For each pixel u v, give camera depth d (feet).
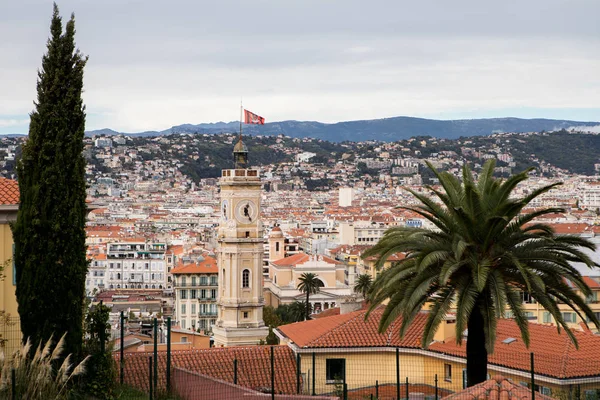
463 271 190.39
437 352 244.83
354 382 250.98
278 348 260.21
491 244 189.98
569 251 191.93
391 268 196.65
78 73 196.03
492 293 181.98
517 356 237.04
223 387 204.64
